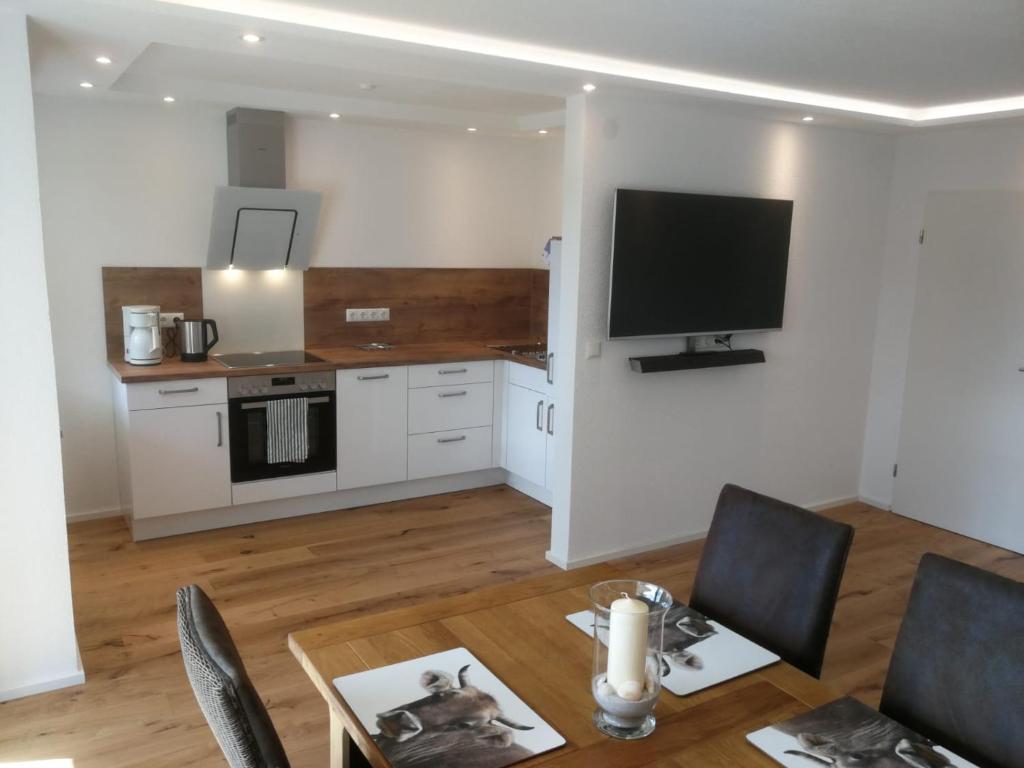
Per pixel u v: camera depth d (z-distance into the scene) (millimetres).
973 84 3602
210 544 4277
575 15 2643
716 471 4590
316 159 4926
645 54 3176
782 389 4770
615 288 3838
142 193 4461
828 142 4602
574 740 1483
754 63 3295
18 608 2812
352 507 4934
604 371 4012
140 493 4168
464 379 5082
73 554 4098
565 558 4090
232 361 4617
